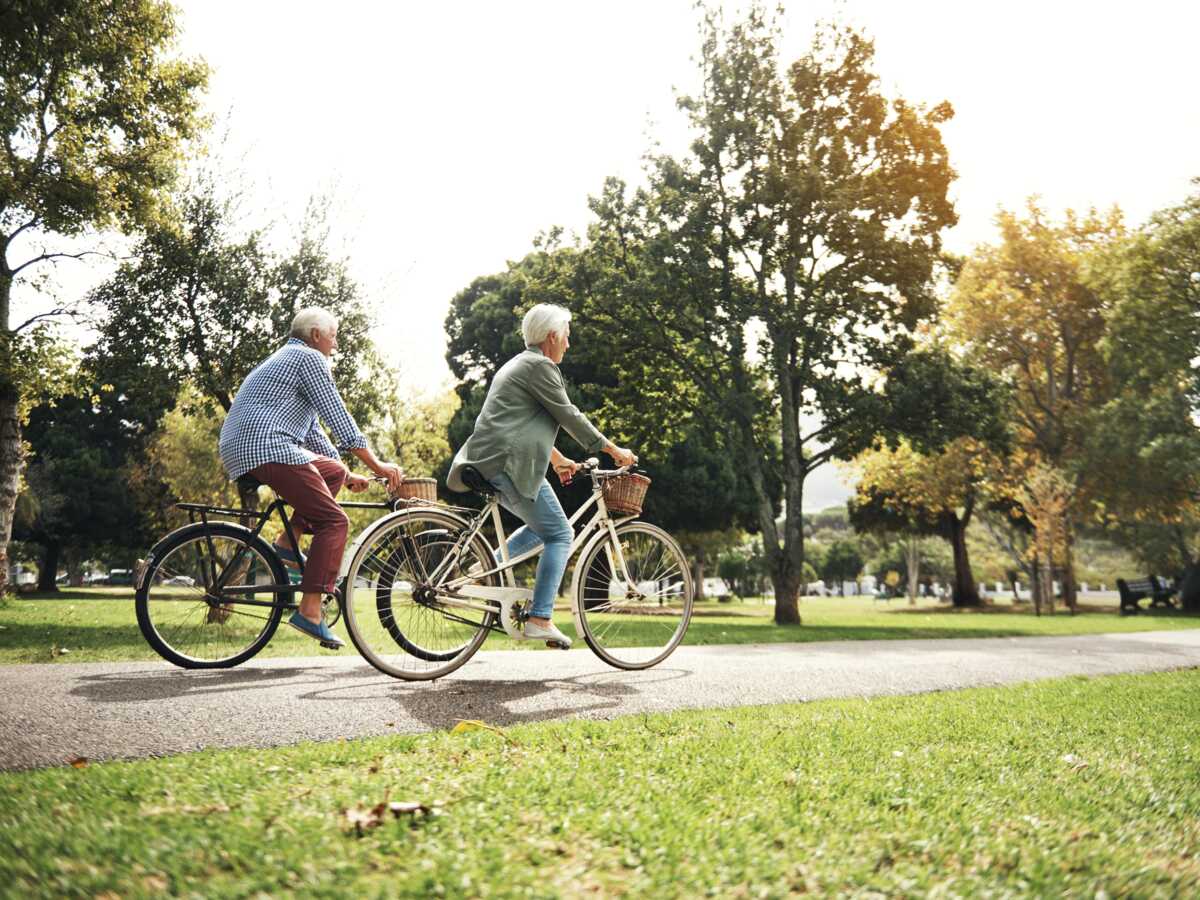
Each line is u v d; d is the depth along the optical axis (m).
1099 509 33.72
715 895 1.70
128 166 14.66
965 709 4.19
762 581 72.19
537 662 5.31
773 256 19.33
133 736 2.91
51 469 38.50
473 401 30.56
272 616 4.66
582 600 4.94
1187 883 1.93
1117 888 1.85
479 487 4.55
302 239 13.19
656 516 30.47
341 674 4.46
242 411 4.25
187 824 1.95
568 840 1.96
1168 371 28.39
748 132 18.75
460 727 3.20
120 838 1.82
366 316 13.50
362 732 3.17
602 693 4.16
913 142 19.12
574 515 4.97
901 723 3.69
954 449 30.81
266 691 3.79
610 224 20.34
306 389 4.37
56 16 13.67
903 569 94.94
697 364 21.22
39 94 14.66
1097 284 29.88
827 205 18.11
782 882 1.78
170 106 15.54
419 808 2.08
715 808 2.27
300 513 4.28
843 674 5.34
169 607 4.41
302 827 1.94
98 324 13.06
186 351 12.93
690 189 19.38
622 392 21.34
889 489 33.56
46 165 14.41
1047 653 7.97
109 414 39.62
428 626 4.48
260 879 1.66
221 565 4.51
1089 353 33.81
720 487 30.25
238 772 2.45
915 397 18.52
